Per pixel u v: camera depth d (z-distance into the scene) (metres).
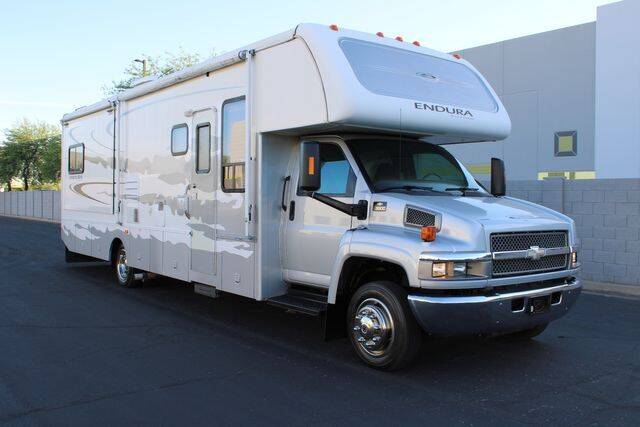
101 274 11.76
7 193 43.81
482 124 6.49
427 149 6.54
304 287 6.53
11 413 4.52
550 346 6.36
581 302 8.79
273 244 6.55
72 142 11.77
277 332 7.02
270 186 6.51
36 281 10.85
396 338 5.21
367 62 5.93
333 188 6.07
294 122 5.94
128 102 9.41
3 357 5.99
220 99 7.08
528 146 24.50
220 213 7.07
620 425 4.27
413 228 5.25
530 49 24.30
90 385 5.16
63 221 12.32
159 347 6.38
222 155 7.04
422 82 6.25
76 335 6.88
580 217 10.32
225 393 4.96
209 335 6.89
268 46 6.30
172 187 8.13
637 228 9.72
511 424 4.29
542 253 5.34
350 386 5.11
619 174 21.34
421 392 4.95
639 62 20.61
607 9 21.23
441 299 4.90
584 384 5.15
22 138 50.81
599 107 21.66
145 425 4.30
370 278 5.81
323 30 5.85
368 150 6.05
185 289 9.91
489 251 4.98
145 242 8.95
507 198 6.32
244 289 6.67
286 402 4.75
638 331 7.03
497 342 6.49
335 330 5.76
